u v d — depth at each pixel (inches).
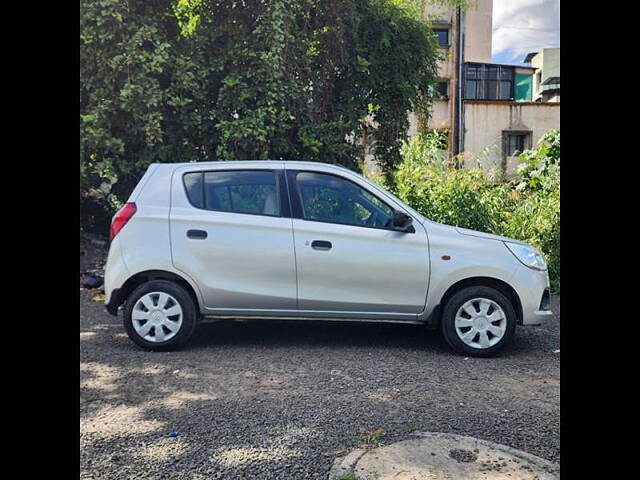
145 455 123.3
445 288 200.2
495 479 111.7
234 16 326.0
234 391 162.9
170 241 203.5
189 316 203.6
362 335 230.1
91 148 303.3
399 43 376.2
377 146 389.4
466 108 941.2
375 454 122.4
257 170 210.4
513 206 374.6
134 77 297.6
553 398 157.8
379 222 204.4
